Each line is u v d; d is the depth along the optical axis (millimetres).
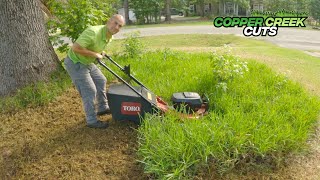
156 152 3781
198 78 5891
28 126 4773
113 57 7980
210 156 3850
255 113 4625
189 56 8234
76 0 6844
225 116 4441
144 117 4402
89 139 4363
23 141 4406
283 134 4113
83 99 4398
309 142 4465
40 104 5336
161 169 3605
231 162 3812
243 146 3912
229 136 3947
